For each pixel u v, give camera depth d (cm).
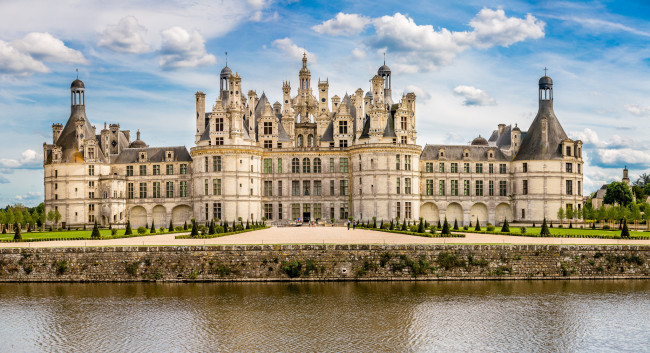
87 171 15700
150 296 7469
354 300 7238
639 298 7362
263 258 8300
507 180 15925
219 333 6091
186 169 15862
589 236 10100
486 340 5922
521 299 7306
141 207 16125
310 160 15525
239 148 14775
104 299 7362
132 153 16325
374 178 14525
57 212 15288
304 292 7619
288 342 5819
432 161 15675
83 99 16362
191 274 8244
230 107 15012
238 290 7750
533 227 13912
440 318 6556
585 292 7650
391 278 8269
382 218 14425
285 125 16100
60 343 5884
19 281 8344
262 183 15538
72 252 8369
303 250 8331
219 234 10494
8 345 5844
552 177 15275
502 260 8375
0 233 13012
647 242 9138
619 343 5884
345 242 8925
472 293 7575
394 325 6322
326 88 16525
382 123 14775
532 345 5816
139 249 8331
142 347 5747
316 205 15462
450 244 8425
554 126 15675
